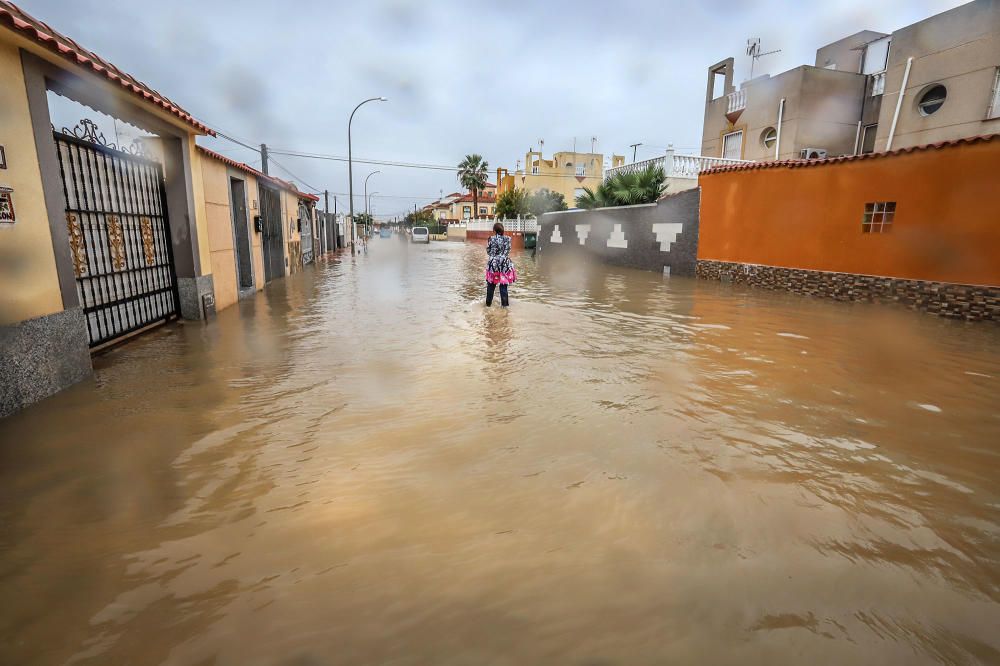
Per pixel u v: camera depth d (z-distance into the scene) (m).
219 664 1.64
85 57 4.72
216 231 8.79
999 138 7.59
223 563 2.13
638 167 20.22
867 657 1.69
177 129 7.07
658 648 1.72
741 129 20.34
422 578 2.05
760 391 4.46
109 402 4.06
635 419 3.78
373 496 2.67
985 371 5.08
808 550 2.26
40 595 1.94
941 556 2.24
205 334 6.74
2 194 3.78
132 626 1.80
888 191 9.23
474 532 2.36
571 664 1.65
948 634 1.80
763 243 12.13
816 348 6.03
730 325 7.46
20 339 3.88
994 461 3.16
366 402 4.10
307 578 2.04
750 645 1.73
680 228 15.20
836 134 18.34
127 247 6.36
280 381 4.65
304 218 20.64
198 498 2.64
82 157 5.46
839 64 20.55
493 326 7.36
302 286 12.84
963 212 8.11
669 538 2.33
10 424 3.61
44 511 2.51
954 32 13.45
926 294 8.55
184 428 3.55
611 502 2.63
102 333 5.78
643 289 12.00
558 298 10.46
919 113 14.52
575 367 5.18
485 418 3.77
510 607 1.90
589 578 2.06
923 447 3.35
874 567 2.15
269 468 2.97
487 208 72.12
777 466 3.06
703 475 2.94
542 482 2.83
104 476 2.86
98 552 2.20
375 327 7.27
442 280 14.47
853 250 9.91
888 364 5.33
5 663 1.64
